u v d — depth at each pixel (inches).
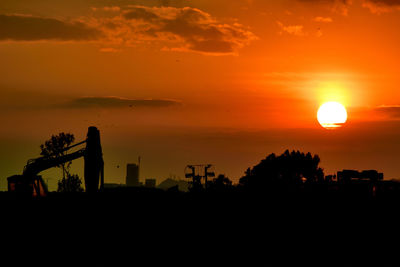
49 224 7849.4
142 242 7130.9
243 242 7135.8
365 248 6825.8
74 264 5964.6
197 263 6028.5
